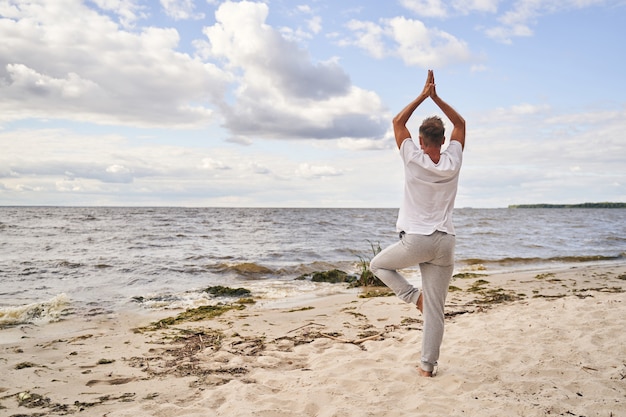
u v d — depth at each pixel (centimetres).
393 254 331
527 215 7881
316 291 931
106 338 547
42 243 1847
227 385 354
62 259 1353
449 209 323
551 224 4112
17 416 307
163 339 537
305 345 492
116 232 2545
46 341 535
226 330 579
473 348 430
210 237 2283
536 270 1240
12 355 470
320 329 575
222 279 1088
